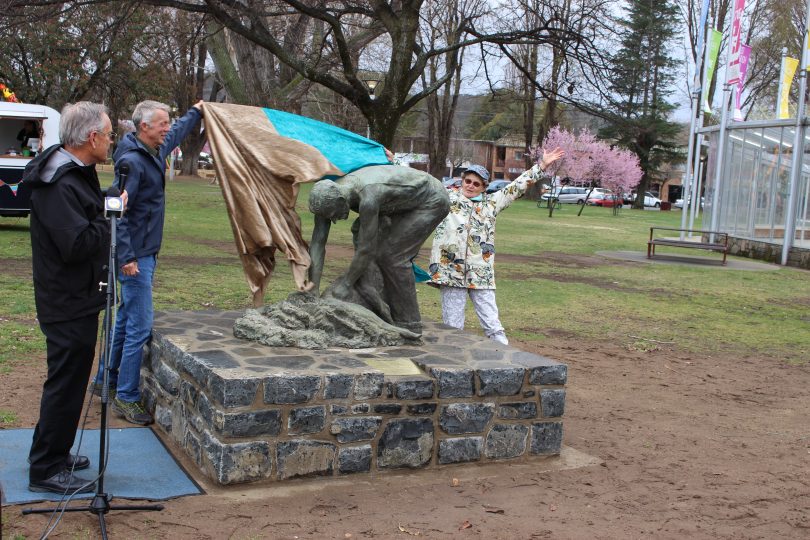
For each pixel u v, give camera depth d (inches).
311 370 184.1
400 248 230.1
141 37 1039.6
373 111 712.4
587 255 864.3
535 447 209.0
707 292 605.6
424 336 238.5
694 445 233.3
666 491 192.5
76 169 159.0
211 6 647.1
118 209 157.1
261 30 677.3
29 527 149.7
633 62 1189.7
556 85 858.1
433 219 230.7
